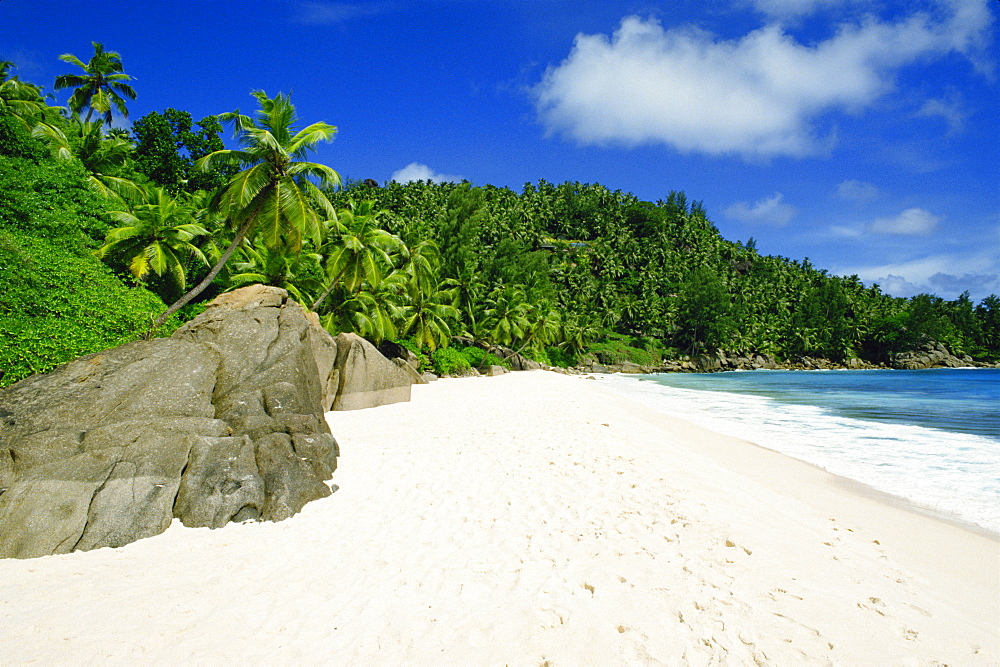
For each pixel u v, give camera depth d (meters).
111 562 5.18
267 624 4.02
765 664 3.55
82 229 18.11
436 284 48.69
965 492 9.25
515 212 124.38
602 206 152.25
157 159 30.19
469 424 14.30
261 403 8.65
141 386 7.83
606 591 4.54
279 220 18.69
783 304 115.94
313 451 8.03
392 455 10.09
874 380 54.66
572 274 103.00
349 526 6.26
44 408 6.96
